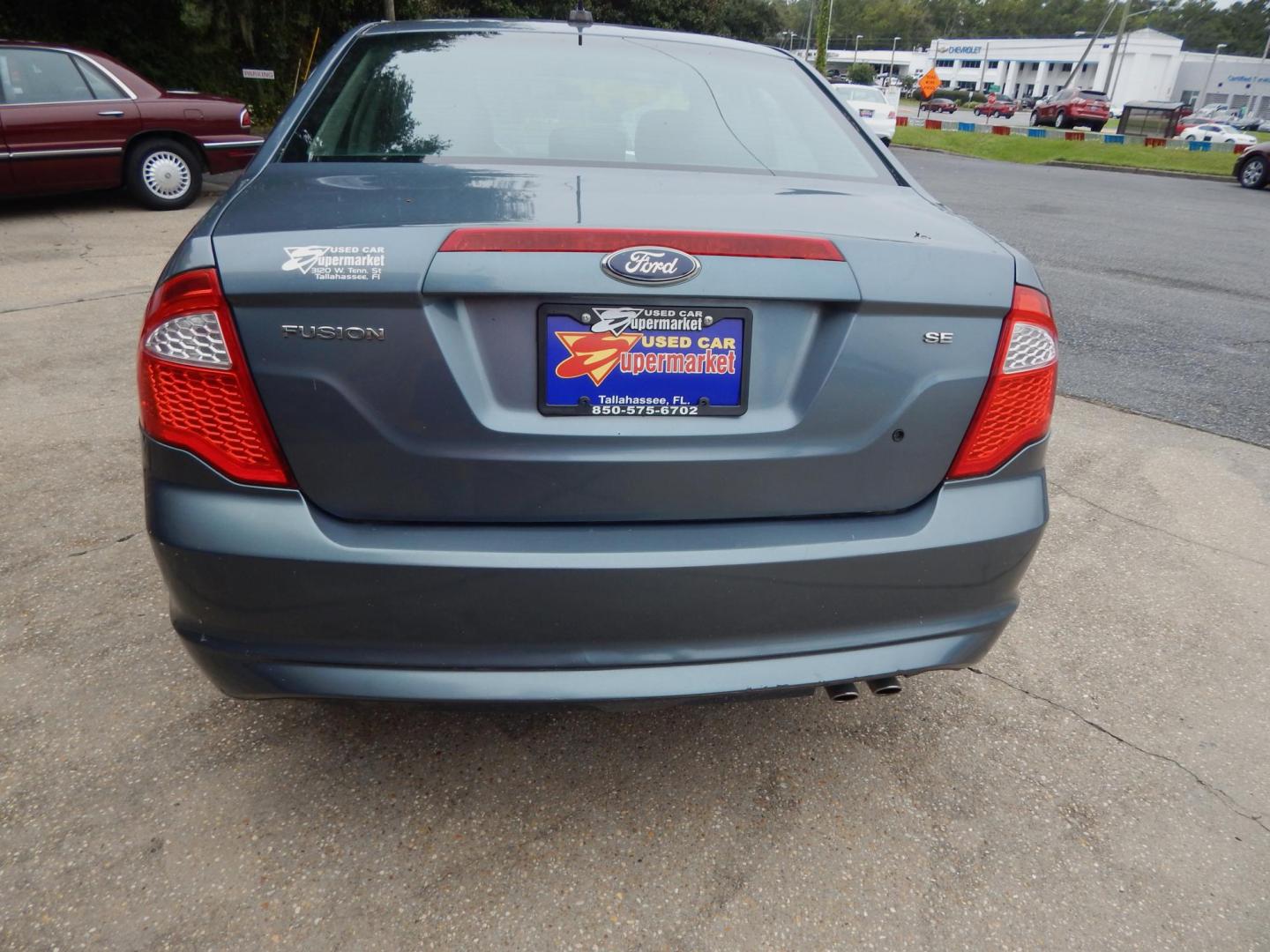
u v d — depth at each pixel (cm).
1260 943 173
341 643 160
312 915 169
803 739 224
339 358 150
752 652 169
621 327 154
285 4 1630
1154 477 386
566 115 221
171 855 180
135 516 313
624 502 161
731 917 173
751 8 4538
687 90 239
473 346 153
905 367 165
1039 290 176
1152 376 520
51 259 694
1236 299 727
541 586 156
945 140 2703
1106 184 1711
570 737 220
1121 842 196
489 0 2358
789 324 162
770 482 165
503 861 183
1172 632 276
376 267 148
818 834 194
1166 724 235
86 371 453
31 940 161
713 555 160
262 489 155
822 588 167
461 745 215
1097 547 326
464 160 202
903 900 179
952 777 213
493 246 150
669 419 160
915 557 170
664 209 173
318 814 192
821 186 208
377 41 248
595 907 174
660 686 165
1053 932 174
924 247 168
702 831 193
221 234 154
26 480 335
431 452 154
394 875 178
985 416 173
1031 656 262
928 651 179
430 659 161
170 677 232
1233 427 445
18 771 199
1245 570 313
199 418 153
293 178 188
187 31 1530
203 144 928
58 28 1441
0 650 239
